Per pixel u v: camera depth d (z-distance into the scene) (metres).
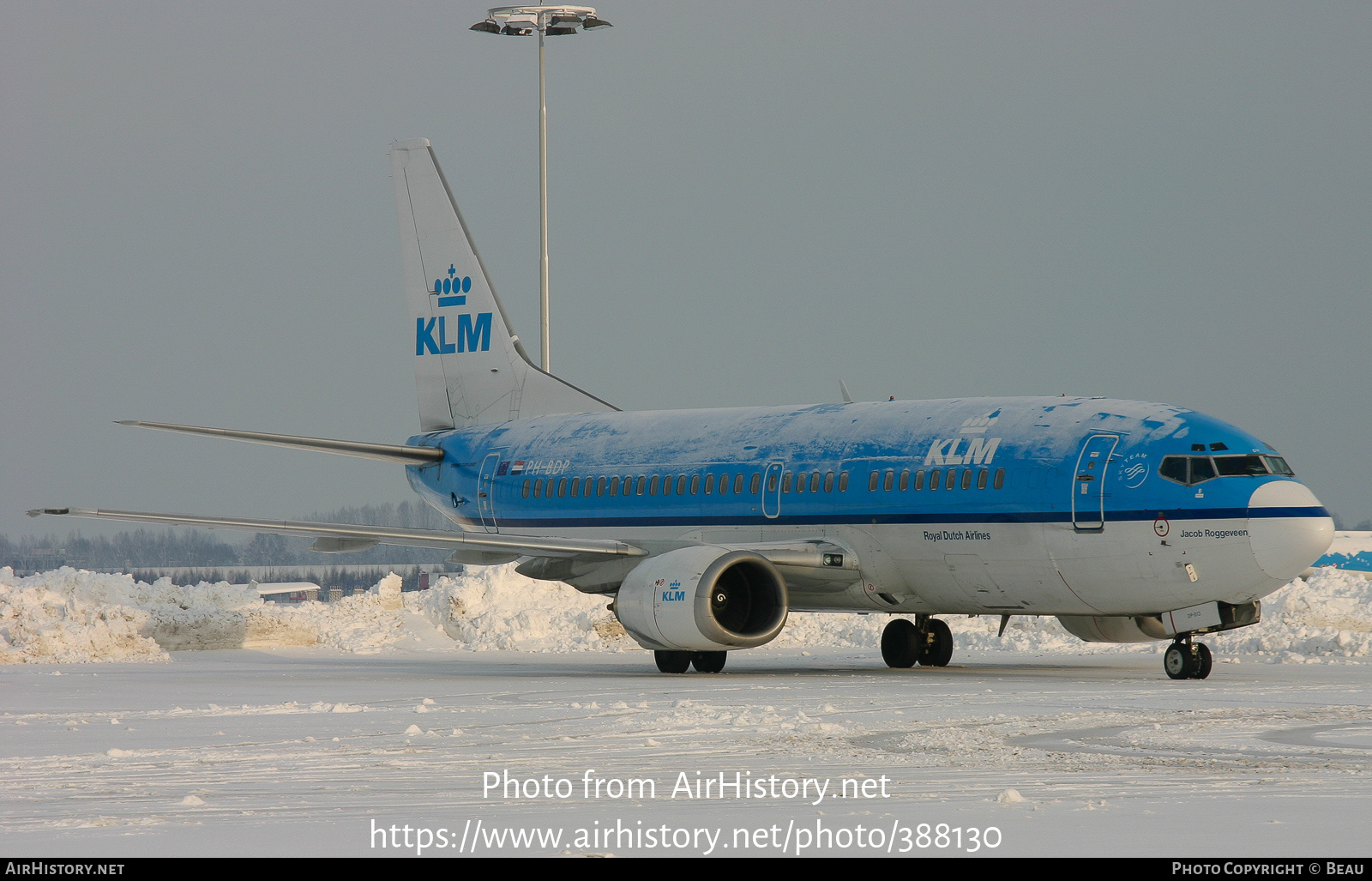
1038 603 55.12
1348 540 122.94
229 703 45.12
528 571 65.81
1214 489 50.06
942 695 44.75
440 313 81.00
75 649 72.88
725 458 63.59
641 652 80.25
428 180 81.25
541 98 107.69
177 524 56.97
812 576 58.84
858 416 61.09
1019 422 55.56
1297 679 51.09
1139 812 21.80
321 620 87.31
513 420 77.38
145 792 25.23
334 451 72.50
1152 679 52.12
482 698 45.38
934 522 55.94
